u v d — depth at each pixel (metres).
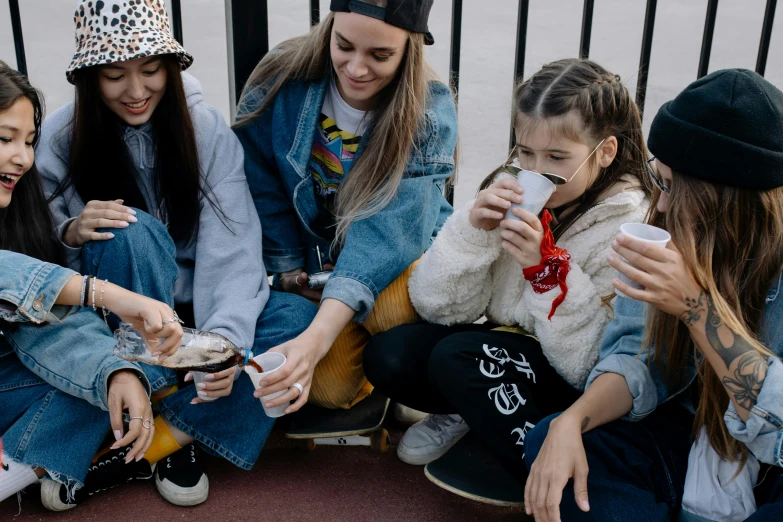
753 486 1.68
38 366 1.92
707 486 1.66
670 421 1.82
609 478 1.69
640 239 1.55
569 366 1.95
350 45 2.07
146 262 2.04
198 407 2.02
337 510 1.98
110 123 2.16
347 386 2.25
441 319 2.20
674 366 1.76
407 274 2.28
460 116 3.69
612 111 1.93
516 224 1.89
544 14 4.15
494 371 1.93
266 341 2.16
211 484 2.08
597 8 4.20
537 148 1.93
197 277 2.22
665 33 4.10
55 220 2.17
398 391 2.13
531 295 1.98
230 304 2.15
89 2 2.01
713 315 1.57
